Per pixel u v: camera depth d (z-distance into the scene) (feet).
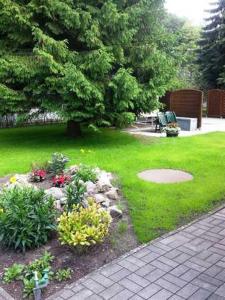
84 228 11.25
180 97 46.21
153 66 30.04
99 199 14.80
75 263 10.69
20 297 9.15
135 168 21.70
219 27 83.71
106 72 28.09
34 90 27.53
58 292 9.32
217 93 64.75
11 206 12.07
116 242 12.01
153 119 46.14
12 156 24.80
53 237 12.30
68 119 27.94
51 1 26.43
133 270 10.30
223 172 20.86
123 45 30.22
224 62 81.35
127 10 29.01
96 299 8.95
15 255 11.27
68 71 25.50
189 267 10.45
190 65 90.22
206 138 34.22
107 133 36.24
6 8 25.70
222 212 14.90
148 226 13.24
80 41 29.07
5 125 40.96
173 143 30.81
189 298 8.95
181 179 19.44
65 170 19.10
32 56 27.58
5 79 27.35
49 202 12.70
